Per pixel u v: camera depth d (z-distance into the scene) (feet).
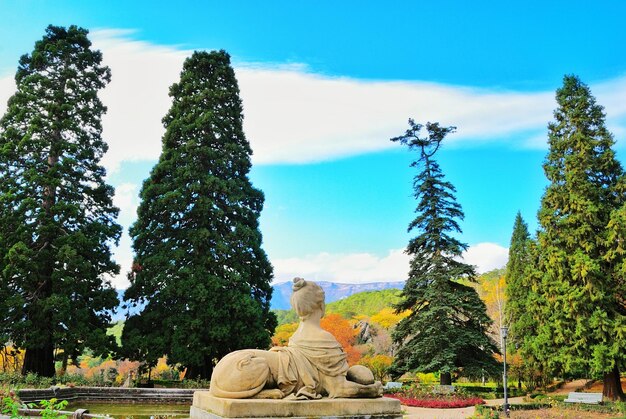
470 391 100.27
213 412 26.68
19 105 96.37
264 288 103.45
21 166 94.07
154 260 94.68
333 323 163.94
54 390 64.90
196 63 111.86
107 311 94.43
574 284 85.61
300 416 26.35
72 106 96.07
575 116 92.07
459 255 103.09
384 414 28.27
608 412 68.03
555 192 91.15
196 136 105.60
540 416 64.23
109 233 96.48
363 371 29.91
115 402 70.13
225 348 93.30
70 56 102.01
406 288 106.63
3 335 81.10
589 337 81.66
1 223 87.81
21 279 84.58
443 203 108.78
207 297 90.12
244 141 112.88
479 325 101.04
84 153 97.19
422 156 111.34
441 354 95.14
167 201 97.86
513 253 138.92
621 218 83.56
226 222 103.14
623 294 85.05
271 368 27.96
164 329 90.89
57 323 83.15
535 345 87.97
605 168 90.38
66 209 89.40
